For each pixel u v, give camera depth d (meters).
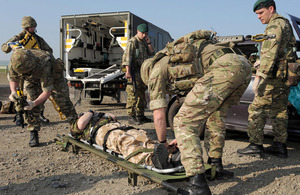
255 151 3.61
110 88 8.48
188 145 2.21
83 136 3.66
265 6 3.31
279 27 3.15
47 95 3.83
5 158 3.63
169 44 2.41
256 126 3.57
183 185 2.73
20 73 3.65
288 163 3.42
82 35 9.77
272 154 3.72
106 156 3.12
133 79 5.71
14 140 4.57
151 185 2.78
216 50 2.31
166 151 2.52
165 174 2.53
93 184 2.81
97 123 3.57
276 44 3.11
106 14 8.60
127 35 8.45
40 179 2.93
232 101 2.73
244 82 2.44
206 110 2.26
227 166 3.33
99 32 10.73
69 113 4.43
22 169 3.22
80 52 9.73
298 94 3.58
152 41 10.11
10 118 6.63
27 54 3.54
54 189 2.70
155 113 2.38
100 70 9.30
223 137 2.85
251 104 3.62
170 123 4.89
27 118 4.09
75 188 2.72
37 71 3.65
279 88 3.42
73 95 8.76
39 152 3.90
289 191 2.64
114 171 3.16
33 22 4.55
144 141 3.07
